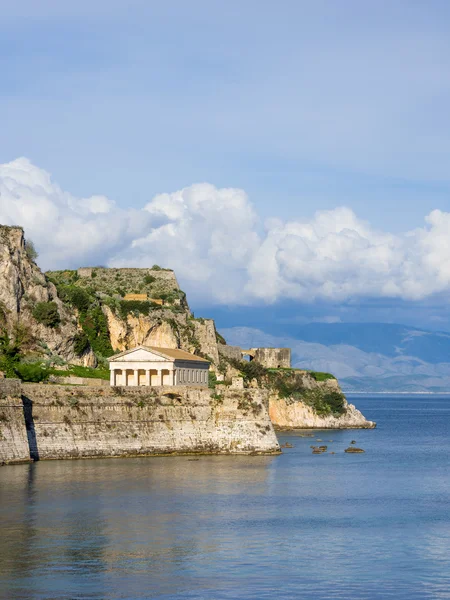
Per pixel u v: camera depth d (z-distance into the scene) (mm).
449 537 151500
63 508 164500
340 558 137500
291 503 177875
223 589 122188
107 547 140250
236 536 149125
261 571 130250
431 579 127688
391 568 132750
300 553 139750
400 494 192500
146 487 187000
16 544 140750
